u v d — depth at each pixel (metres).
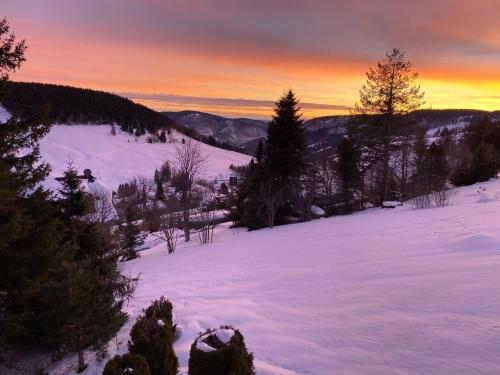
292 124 31.39
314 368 5.41
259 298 9.24
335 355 5.66
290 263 12.94
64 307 6.54
